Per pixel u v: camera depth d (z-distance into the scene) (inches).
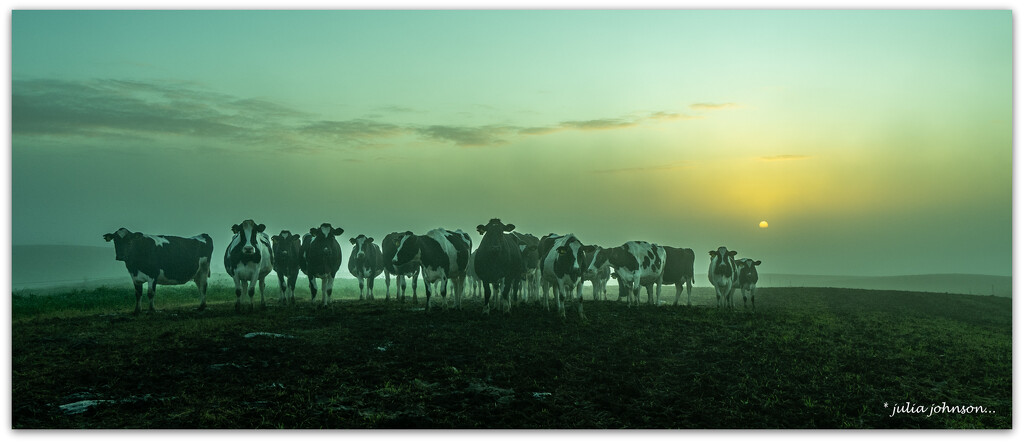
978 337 936.3
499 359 597.0
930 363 681.0
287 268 1085.8
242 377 518.9
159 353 589.3
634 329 778.8
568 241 849.5
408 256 870.4
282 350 605.9
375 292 1738.4
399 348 627.2
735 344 711.7
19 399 450.6
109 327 740.0
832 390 552.7
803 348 714.2
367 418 433.4
